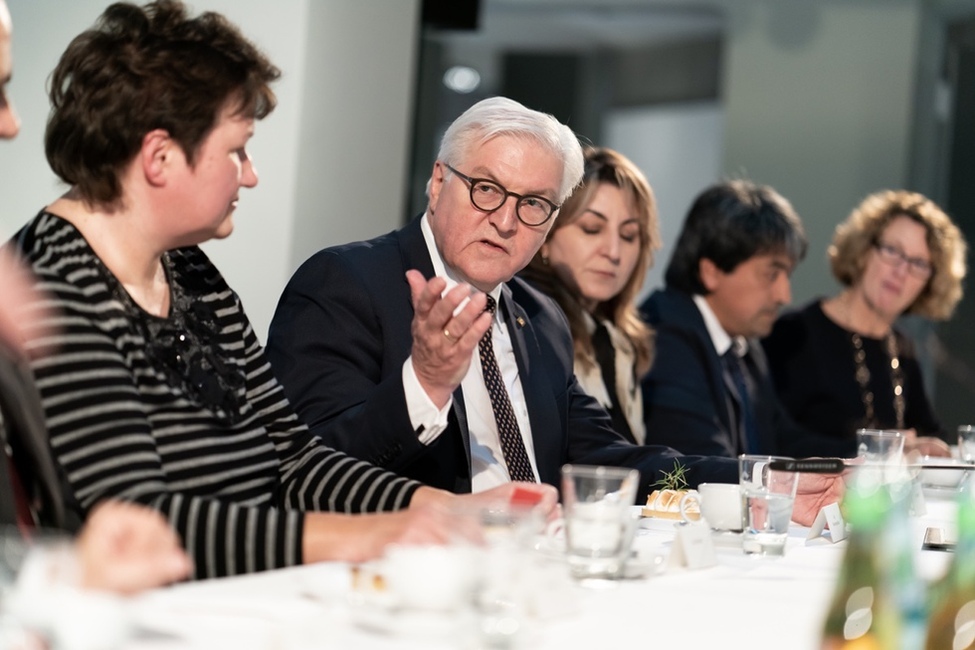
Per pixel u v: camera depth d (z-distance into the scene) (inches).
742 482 109.2
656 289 217.8
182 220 98.8
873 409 251.0
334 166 246.5
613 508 88.0
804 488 132.3
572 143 149.9
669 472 153.1
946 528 130.9
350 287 141.8
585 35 594.9
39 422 87.3
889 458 151.7
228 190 99.7
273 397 113.3
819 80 479.5
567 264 185.3
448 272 148.7
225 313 110.0
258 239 234.2
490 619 70.1
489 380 145.7
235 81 98.2
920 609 67.2
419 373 121.0
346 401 136.5
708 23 552.7
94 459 89.7
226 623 68.1
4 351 85.0
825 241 475.5
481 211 144.6
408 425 121.1
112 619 58.9
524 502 102.9
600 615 77.0
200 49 97.2
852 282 255.8
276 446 113.0
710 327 212.2
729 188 215.8
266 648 63.2
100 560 66.0
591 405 165.2
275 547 87.8
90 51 96.5
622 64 613.0
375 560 86.7
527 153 144.6
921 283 251.9
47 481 87.3
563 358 160.9
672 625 75.6
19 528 84.4
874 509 67.1
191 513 88.5
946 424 451.2
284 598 75.3
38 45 224.8
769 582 94.0
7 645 56.1
